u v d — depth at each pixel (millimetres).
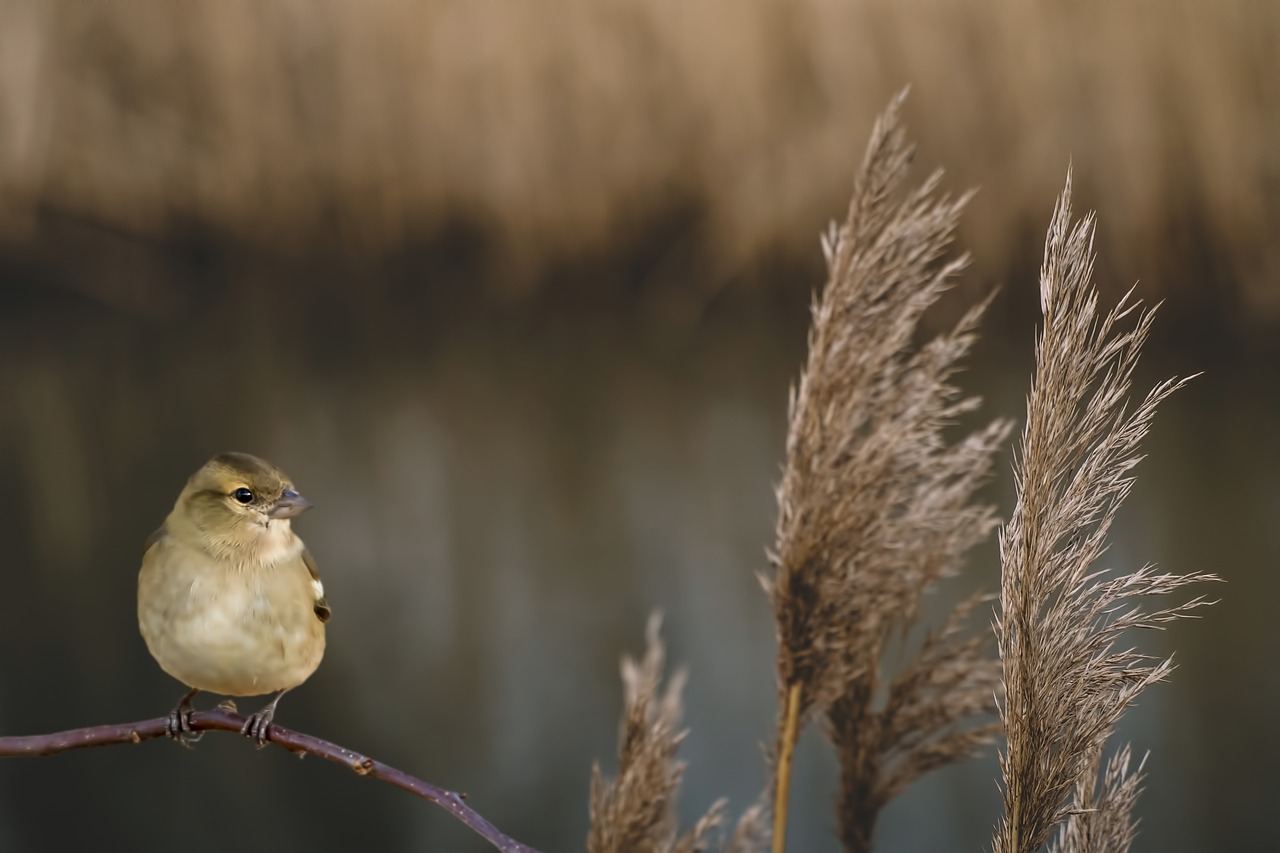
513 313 14367
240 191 14805
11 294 15031
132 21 14625
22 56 14633
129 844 8297
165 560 5695
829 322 5781
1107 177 12289
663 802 5836
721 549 10281
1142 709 8258
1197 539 9375
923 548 5789
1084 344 5586
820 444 5781
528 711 8852
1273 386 11859
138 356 14797
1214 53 12156
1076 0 12352
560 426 12641
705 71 13523
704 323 13812
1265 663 8359
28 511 11594
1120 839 5652
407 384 13930
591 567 10078
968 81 12469
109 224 15000
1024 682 5598
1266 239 12148
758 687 8586
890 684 5867
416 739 8742
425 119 14430
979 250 12383
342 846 8102
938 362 5785
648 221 14039
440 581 10109
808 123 13250
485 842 8133
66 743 5648
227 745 9008
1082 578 5590
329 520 10984
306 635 5707
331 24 14422
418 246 14695
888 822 7270
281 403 13375
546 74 14070
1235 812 7387
